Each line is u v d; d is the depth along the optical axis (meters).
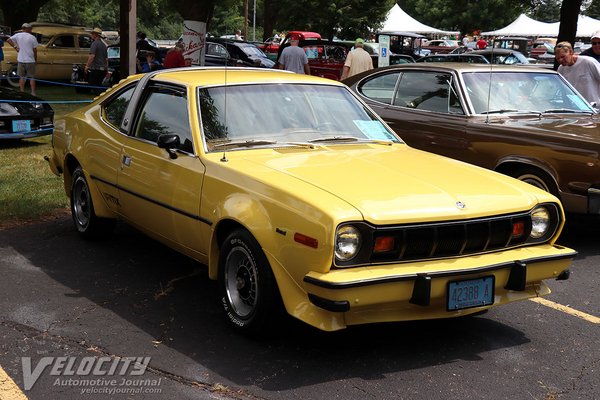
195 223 4.62
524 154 6.57
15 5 31.00
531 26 31.61
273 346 4.21
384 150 5.04
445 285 3.90
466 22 55.09
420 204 3.93
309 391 3.67
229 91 5.07
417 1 59.00
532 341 4.45
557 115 7.34
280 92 5.25
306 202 3.84
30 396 3.58
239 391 3.65
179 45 14.70
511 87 7.53
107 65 19.25
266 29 35.75
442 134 7.31
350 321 3.84
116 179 5.53
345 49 21.48
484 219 4.05
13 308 4.72
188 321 4.57
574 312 5.00
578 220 7.75
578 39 44.84
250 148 4.75
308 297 3.85
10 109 10.49
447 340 4.42
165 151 4.96
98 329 4.42
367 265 3.80
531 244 4.36
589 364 4.13
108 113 5.99
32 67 17.06
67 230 6.64
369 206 3.82
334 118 5.28
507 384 3.84
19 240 6.29
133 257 5.89
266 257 4.01
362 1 34.50
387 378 3.86
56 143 6.63
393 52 27.67
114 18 88.62
